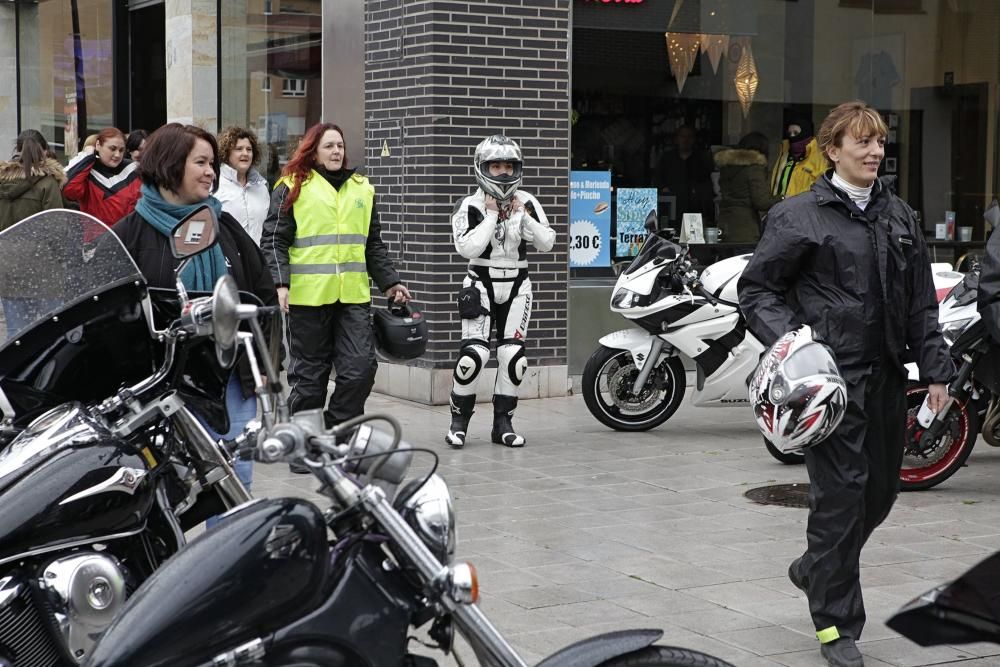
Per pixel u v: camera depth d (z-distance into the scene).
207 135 4.92
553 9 10.72
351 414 8.07
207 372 4.20
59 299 3.81
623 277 9.10
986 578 3.07
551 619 5.38
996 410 7.73
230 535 2.94
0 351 3.78
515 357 8.90
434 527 3.09
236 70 13.01
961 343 7.25
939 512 7.26
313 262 7.88
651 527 6.85
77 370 3.90
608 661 3.09
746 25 11.85
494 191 8.69
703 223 11.77
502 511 7.16
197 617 2.85
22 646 3.33
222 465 3.86
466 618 2.99
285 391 3.10
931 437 7.64
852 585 4.91
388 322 8.05
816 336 4.70
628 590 5.78
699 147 11.71
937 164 13.23
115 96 15.52
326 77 11.64
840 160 4.95
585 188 11.24
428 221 10.44
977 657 5.00
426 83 10.39
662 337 9.03
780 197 12.05
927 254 5.02
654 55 11.45
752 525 6.89
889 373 4.98
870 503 5.04
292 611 2.94
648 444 9.00
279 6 12.45
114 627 2.86
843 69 12.43
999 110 13.38
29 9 17.98
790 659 4.96
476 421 9.84
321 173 7.96
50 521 3.34
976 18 13.15
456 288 10.52
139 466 3.51
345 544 3.08
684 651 3.16
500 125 10.59
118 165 10.74
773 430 4.63
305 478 7.86
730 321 8.88
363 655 3.00
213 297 3.03
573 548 6.44
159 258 4.88
